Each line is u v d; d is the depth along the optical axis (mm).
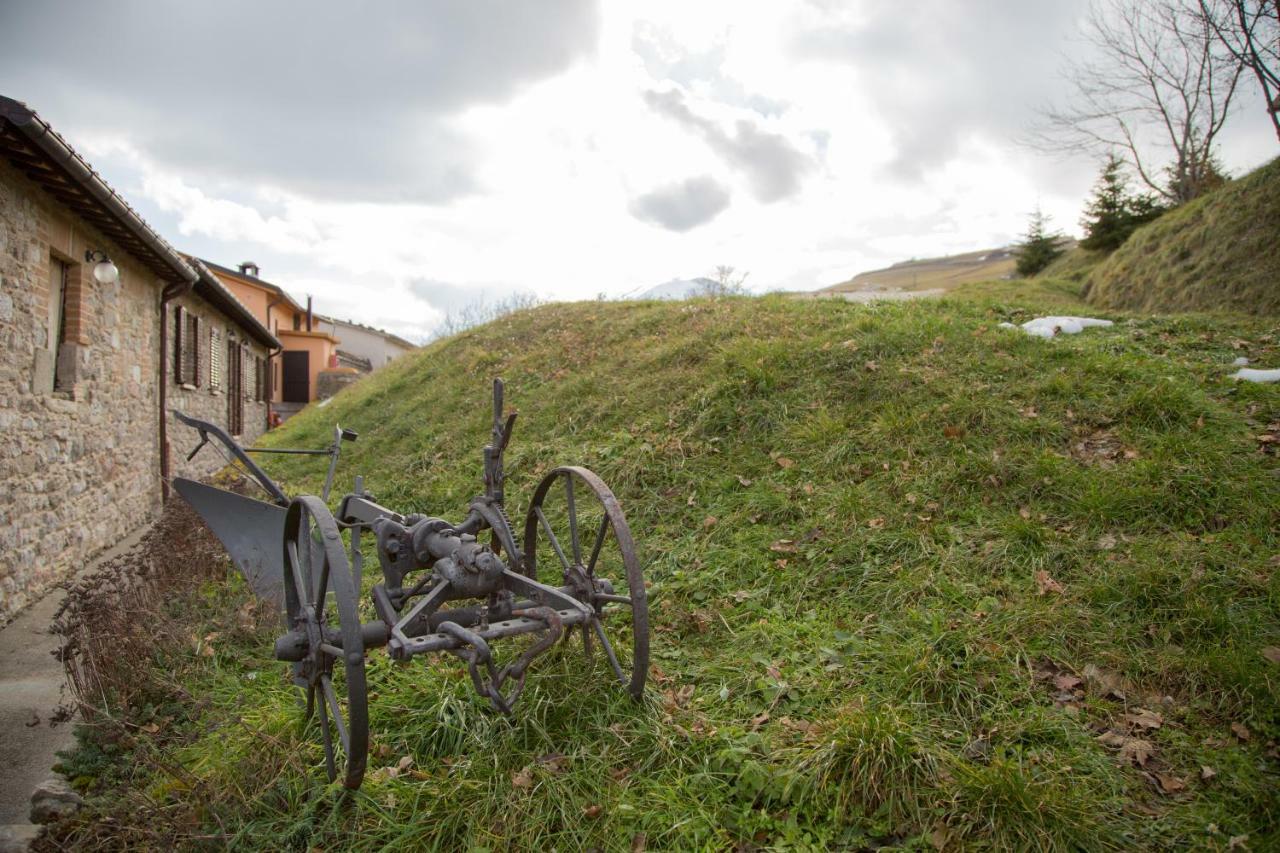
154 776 3408
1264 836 2615
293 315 32562
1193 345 7352
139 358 9812
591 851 2797
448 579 3307
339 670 4047
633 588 3363
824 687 3578
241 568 5199
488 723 3434
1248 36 12984
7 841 3002
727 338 8484
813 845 2752
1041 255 24141
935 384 6426
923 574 4379
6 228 6125
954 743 3156
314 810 3061
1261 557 4008
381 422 10789
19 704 4504
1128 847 2619
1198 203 13328
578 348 10398
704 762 3148
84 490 7863
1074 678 3471
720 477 5984
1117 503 4625
